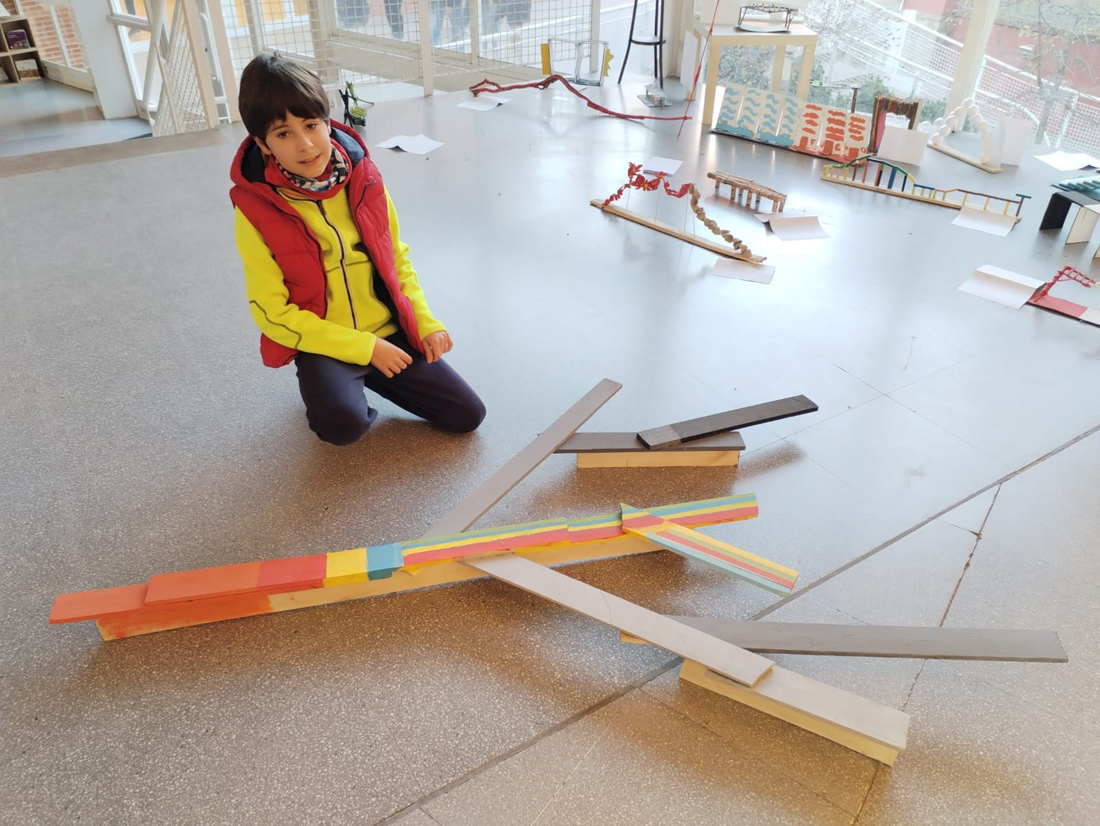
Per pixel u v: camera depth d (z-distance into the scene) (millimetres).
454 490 1437
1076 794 963
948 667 1122
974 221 2537
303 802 944
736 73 3906
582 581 1241
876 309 2043
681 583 1261
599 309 2037
